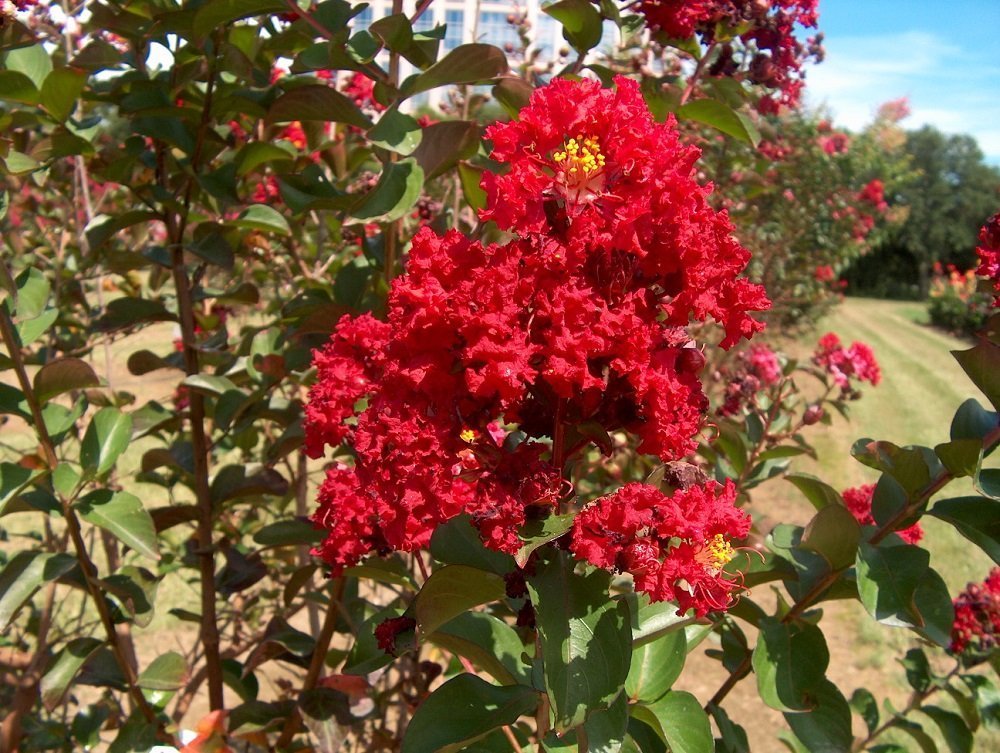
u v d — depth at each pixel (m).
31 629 3.58
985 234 1.95
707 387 5.23
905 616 1.74
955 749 2.53
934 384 14.52
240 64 2.29
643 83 2.54
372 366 1.72
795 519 7.54
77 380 2.06
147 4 2.41
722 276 1.43
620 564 1.32
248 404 2.53
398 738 3.07
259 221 2.61
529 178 1.32
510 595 1.49
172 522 2.63
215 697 2.68
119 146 3.07
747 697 5.23
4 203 1.98
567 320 1.27
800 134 9.71
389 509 1.35
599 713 1.43
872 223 11.93
